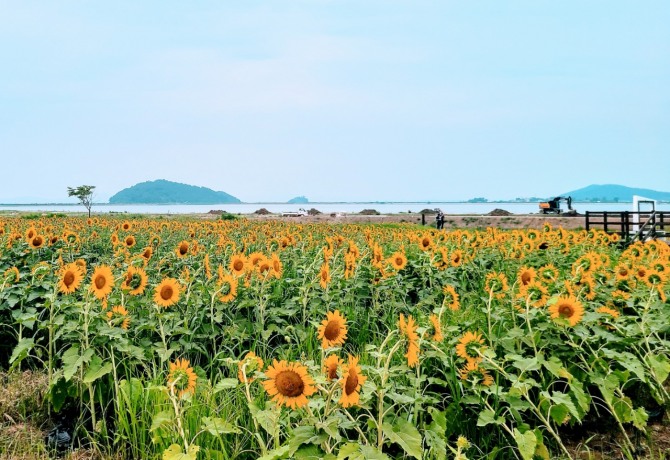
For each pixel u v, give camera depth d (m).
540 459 4.40
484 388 4.40
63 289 5.91
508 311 5.61
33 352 6.64
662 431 5.09
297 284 7.51
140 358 5.15
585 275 6.35
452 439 4.67
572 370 5.11
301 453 3.13
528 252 10.80
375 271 7.70
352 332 6.84
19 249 9.95
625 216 21.81
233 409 4.73
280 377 3.29
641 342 5.43
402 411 4.51
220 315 6.04
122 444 4.61
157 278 8.25
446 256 8.68
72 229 17.66
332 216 53.53
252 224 24.03
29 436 4.94
